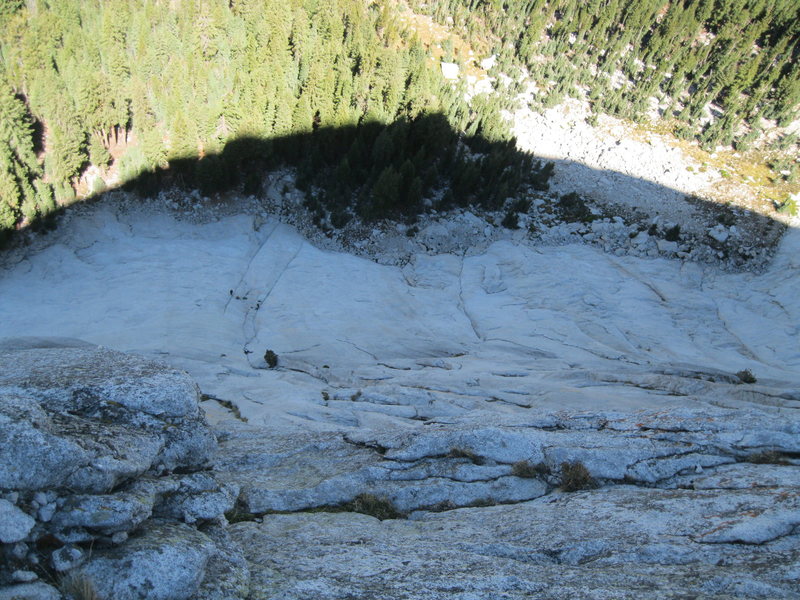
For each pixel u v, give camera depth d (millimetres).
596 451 15758
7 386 10711
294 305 51812
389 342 46406
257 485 14766
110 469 8672
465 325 52094
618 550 11219
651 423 17953
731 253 63031
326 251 62031
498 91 82250
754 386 31078
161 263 55438
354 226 64062
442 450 16453
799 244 63125
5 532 7230
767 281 59719
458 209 67438
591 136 78625
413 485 14984
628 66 86625
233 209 63625
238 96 65062
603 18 87562
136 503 8562
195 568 8219
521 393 32438
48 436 8258
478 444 16344
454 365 40844
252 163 65562
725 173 72688
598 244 64625
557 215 67812
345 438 18469
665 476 15180
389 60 67375
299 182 65750
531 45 87375
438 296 57281
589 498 14078
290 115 65625
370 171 67375
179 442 10742
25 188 56094
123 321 46438
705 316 54625
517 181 68875
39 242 56750
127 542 8289
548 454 15891
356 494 14797
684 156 75500
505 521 13156
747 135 77188
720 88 81938
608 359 44000
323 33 74625
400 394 30734
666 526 12039
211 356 40656
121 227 59844
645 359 44219
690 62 83625
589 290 56719
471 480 15266
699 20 87500
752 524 11461
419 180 63719
